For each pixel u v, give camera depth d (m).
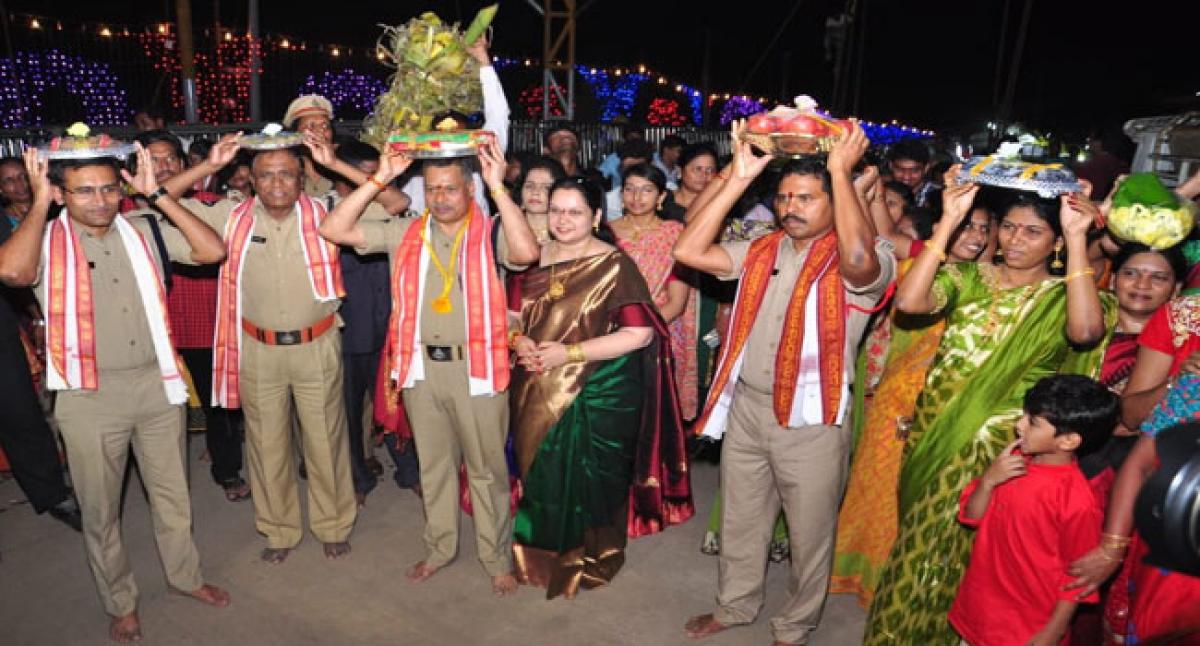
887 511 3.72
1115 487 2.48
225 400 3.91
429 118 3.59
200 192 4.86
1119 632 2.91
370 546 4.30
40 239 3.12
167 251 3.51
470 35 3.59
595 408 3.80
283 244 3.78
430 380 3.75
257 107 9.98
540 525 3.90
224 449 4.70
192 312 4.52
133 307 3.34
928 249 2.94
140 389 3.40
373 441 5.28
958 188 2.90
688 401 4.89
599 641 3.60
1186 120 4.50
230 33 11.63
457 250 3.64
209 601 3.79
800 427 3.21
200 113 11.60
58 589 3.92
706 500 4.88
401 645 3.55
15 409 4.16
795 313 3.14
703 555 4.29
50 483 4.34
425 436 3.86
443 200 3.50
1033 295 2.96
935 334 3.56
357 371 4.59
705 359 4.97
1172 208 2.77
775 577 4.11
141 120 8.02
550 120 12.73
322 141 3.96
